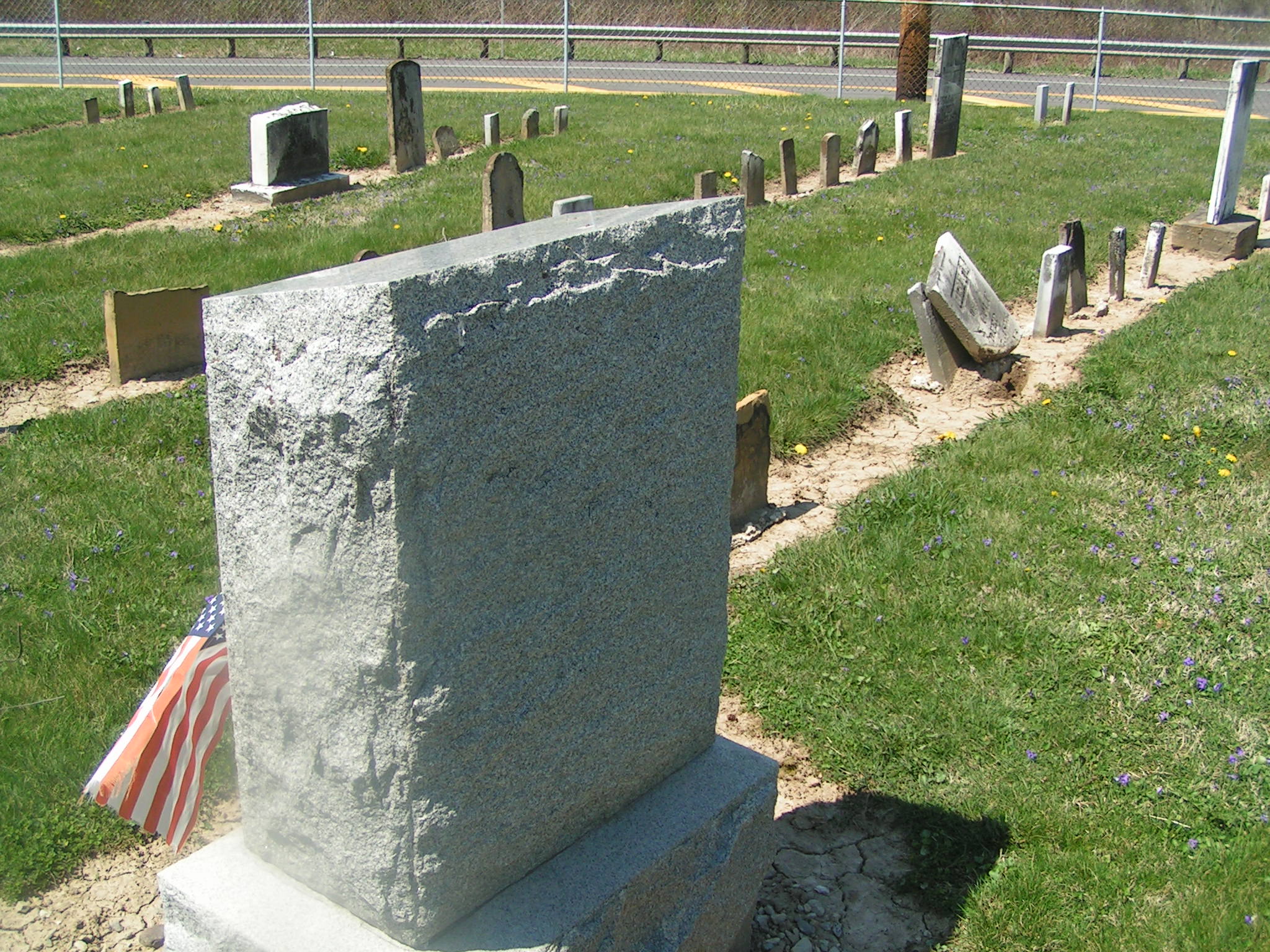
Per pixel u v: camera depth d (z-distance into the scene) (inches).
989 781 174.7
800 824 170.1
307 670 108.4
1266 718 187.5
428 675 103.6
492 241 115.6
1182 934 146.3
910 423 320.5
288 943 111.8
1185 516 253.0
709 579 135.3
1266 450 288.4
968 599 220.2
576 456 112.8
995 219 500.1
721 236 125.5
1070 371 343.9
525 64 1048.2
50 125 712.4
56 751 174.2
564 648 117.2
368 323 93.7
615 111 762.8
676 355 121.8
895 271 423.2
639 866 123.3
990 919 150.2
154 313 343.9
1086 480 270.4
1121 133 710.5
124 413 301.7
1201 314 381.1
